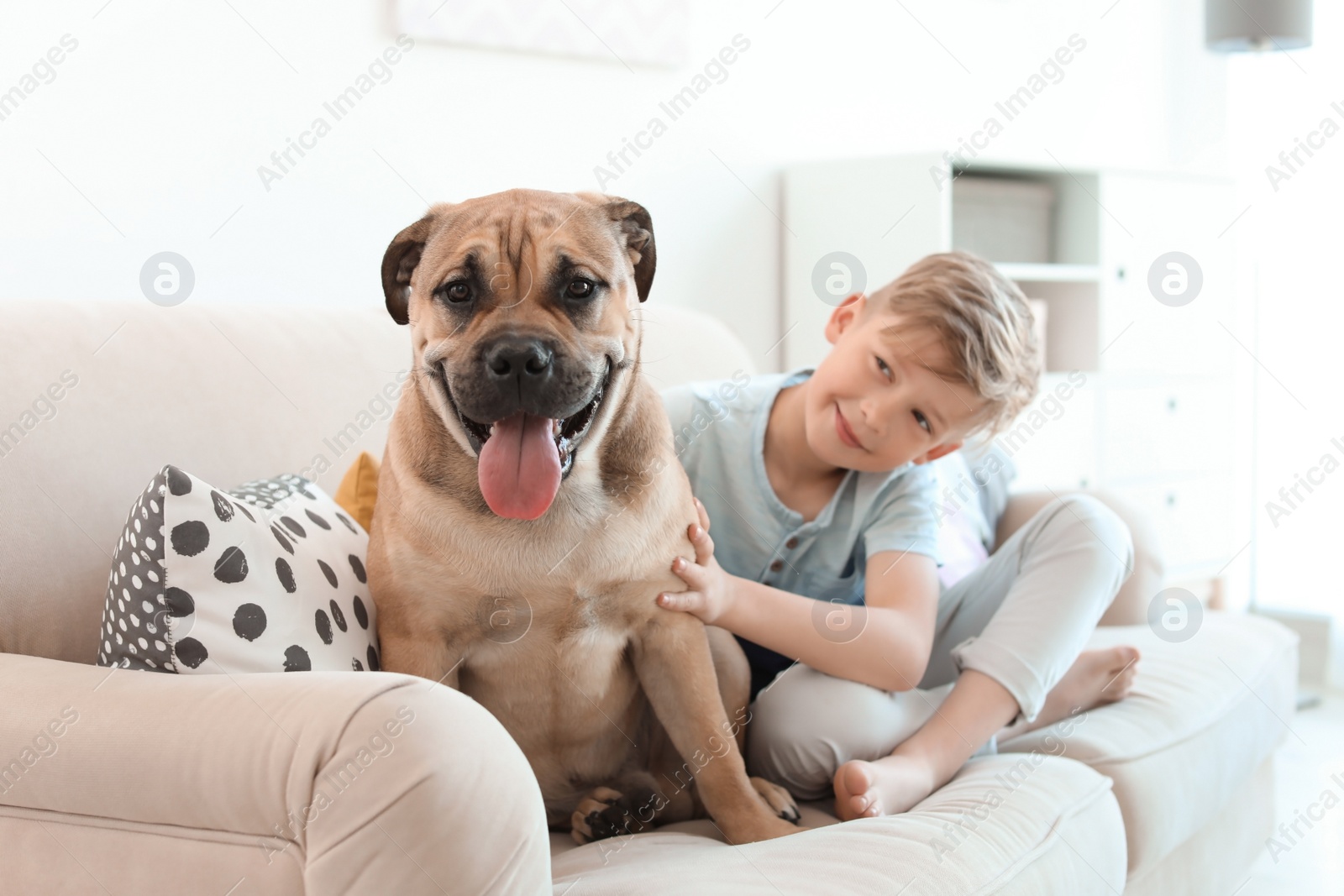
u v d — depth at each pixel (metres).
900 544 1.45
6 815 0.92
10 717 0.90
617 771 1.37
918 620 1.39
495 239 1.14
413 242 1.24
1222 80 3.84
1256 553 3.55
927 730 1.35
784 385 1.61
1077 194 3.25
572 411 1.09
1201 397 3.49
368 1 2.27
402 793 0.77
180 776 0.83
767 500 1.51
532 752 1.30
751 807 1.20
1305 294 3.47
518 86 2.51
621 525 1.19
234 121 2.12
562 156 2.59
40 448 1.18
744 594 1.30
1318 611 3.39
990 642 1.42
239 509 1.04
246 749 0.81
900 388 1.37
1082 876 1.19
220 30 2.10
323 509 1.30
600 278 1.17
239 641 0.98
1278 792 2.39
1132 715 1.52
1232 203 3.56
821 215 2.98
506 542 1.15
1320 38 3.48
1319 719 2.99
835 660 1.33
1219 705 1.62
